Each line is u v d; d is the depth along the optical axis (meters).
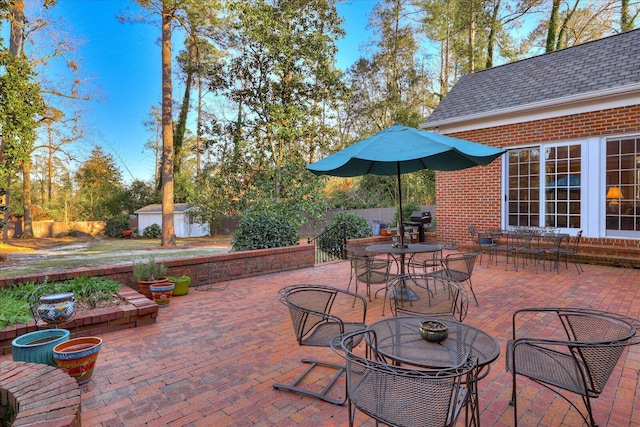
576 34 18.17
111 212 24.95
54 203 25.55
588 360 1.95
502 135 8.66
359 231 10.08
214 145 15.23
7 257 13.45
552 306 4.58
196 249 15.35
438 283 5.50
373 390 1.80
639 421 2.24
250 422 2.29
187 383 2.80
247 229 7.80
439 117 9.68
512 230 8.38
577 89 7.57
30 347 2.77
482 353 2.06
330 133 14.87
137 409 2.45
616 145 7.17
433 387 1.63
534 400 2.49
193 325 4.13
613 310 4.38
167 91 16.16
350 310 4.60
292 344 3.56
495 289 5.50
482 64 19.86
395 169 5.83
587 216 7.49
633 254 6.84
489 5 18.42
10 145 10.91
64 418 1.72
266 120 14.59
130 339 3.71
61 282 4.85
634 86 6.66
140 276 5.25
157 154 31.30
